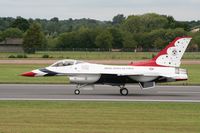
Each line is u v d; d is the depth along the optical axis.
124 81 97.81
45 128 54.19
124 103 80.38
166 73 98.12
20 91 102.56
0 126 55.44
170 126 56.59
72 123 58.09
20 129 53.31
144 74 96.50
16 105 76.06
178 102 83.44
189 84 125.94
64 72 99.00
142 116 64.94
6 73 162.25
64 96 92.56
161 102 83.00
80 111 69.31
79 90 99.56
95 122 59.00
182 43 99.50
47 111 69.00
